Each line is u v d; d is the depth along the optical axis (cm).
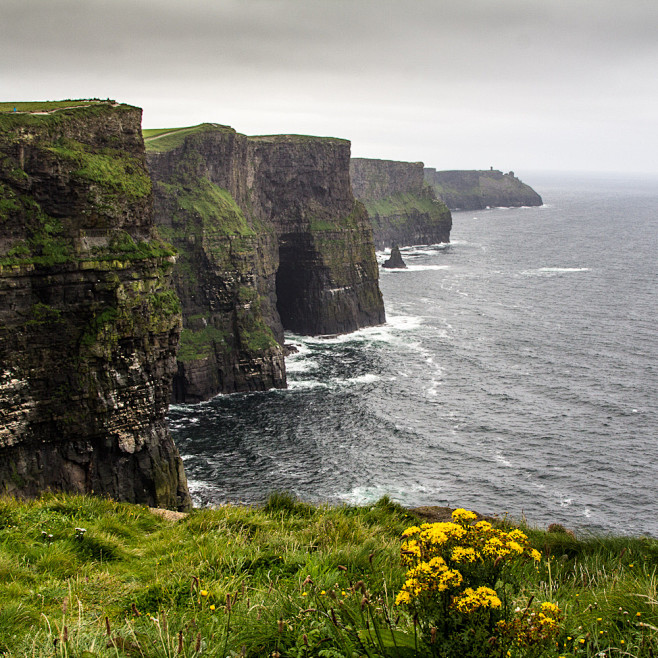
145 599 1307
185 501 6006
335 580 1184
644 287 18362
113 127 6019
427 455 7400
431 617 823
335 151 14200
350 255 14012
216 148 11694
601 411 8881
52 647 990
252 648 970
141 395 5675
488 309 15525
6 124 5319
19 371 5091
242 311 10444
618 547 1623
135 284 5578
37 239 5247
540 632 786
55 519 1934
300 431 8144
